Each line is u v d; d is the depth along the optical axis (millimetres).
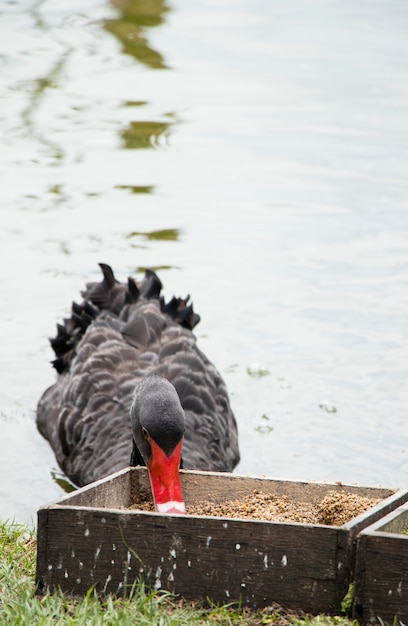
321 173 15492
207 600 5309
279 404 10742
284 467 9648
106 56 20516
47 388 11195
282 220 14219
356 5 23406
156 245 13547
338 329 11945
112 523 5375
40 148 16453
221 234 13859
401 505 5688
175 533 5320
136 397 7352
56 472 10094
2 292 12492
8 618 5051
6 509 8961
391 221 14094
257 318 12141
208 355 11445
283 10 23156
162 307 11375
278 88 18750
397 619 5012
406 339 11703
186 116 17656
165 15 23094
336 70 19438
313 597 5195
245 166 15789
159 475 6500
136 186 15156
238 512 6102
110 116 17688
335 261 13219
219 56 20422
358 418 10438
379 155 16000
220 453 9828
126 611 5074
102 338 10859
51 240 13641
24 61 20125
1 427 10641
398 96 18172
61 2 24000
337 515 5820
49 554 5438
